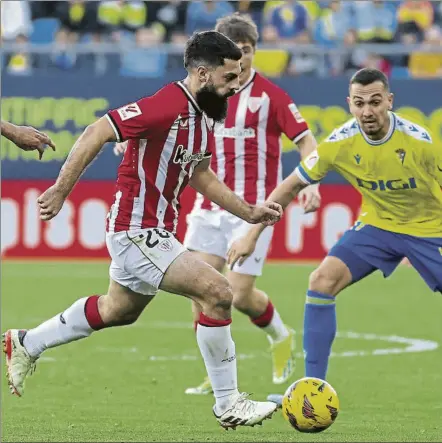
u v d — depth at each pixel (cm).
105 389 2769
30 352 2300
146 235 2108
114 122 2014
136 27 6444
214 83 2045
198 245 2972
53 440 2105
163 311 4500
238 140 3014
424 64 6150
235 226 2931
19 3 6372
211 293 2077
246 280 2906
